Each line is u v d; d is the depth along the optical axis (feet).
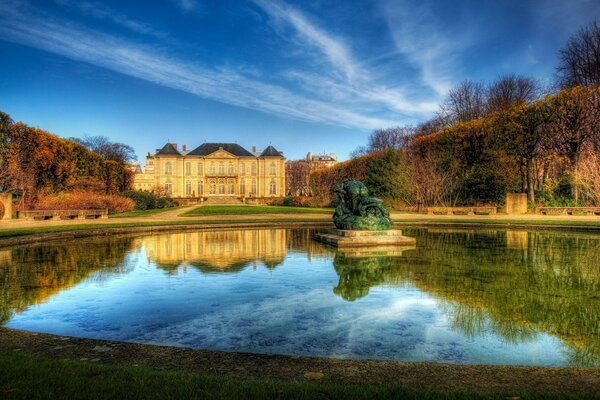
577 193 116.88
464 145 133.08
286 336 19.10
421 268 35.70
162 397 11.69
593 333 19.25
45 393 11.78
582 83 130.21
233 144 330.75
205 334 19.40
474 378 13.83
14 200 102.53
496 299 25.09
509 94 158.61
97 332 19.77
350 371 14.40
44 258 41.47
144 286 29.17
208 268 36.09
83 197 114.21
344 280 30.89
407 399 11.76
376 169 152.35
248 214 122.31
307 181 329.31
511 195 112.88
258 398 11.71
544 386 13.15
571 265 36.76
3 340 17.29
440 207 116.78
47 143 127.13
